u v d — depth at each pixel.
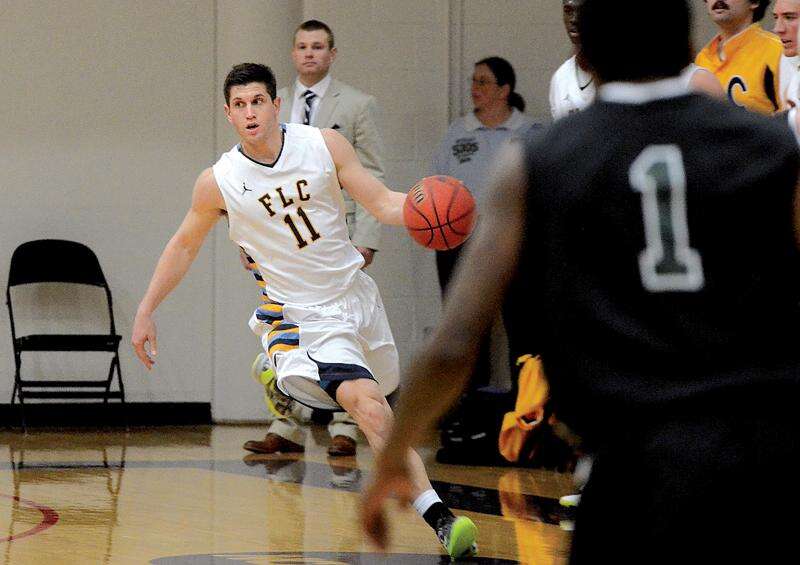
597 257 4.14
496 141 22.73
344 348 11.55
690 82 11.84
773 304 4.09
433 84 25.09
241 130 11.82
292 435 19.62
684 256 4.09
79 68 24.75
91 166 24.78
